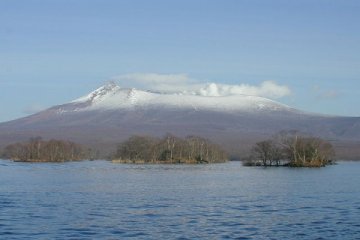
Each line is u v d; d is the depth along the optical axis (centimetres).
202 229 6725
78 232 6500
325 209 8531
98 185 13288
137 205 9044
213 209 8544
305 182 14475
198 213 8088
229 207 8806
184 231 6594
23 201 9531
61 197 10275
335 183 14062
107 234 6397
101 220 7375
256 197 10400
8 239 6091
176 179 15638
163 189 12206
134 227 6850
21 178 15825
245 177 16650
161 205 9056
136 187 12731
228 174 18300
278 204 9219
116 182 14350
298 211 8300
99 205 9012
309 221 7306
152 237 6241
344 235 6344
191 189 12212
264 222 7231
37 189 12025
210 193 11231
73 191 11575
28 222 7169
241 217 7675
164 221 7319
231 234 6412
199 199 10025
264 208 8675
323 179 15700
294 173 19025
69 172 19225
